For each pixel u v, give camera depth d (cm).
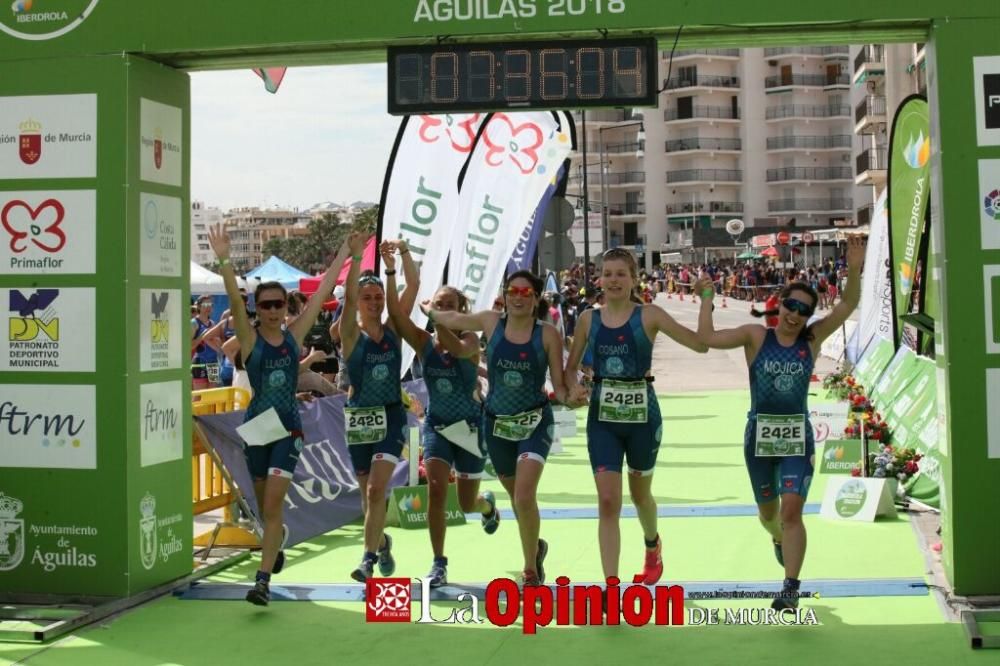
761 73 7650
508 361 559
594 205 7525
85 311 611
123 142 607
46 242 616
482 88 596
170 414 652
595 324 555
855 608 566
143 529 621
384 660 503
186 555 666
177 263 662
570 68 591
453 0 589
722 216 7662
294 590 634
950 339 569
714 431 1401
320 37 598
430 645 525
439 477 616
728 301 5422
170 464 651
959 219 567
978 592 568
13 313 620
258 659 509
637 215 7738
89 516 611
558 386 555
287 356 605
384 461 614
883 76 3944
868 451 868
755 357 556
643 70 586
